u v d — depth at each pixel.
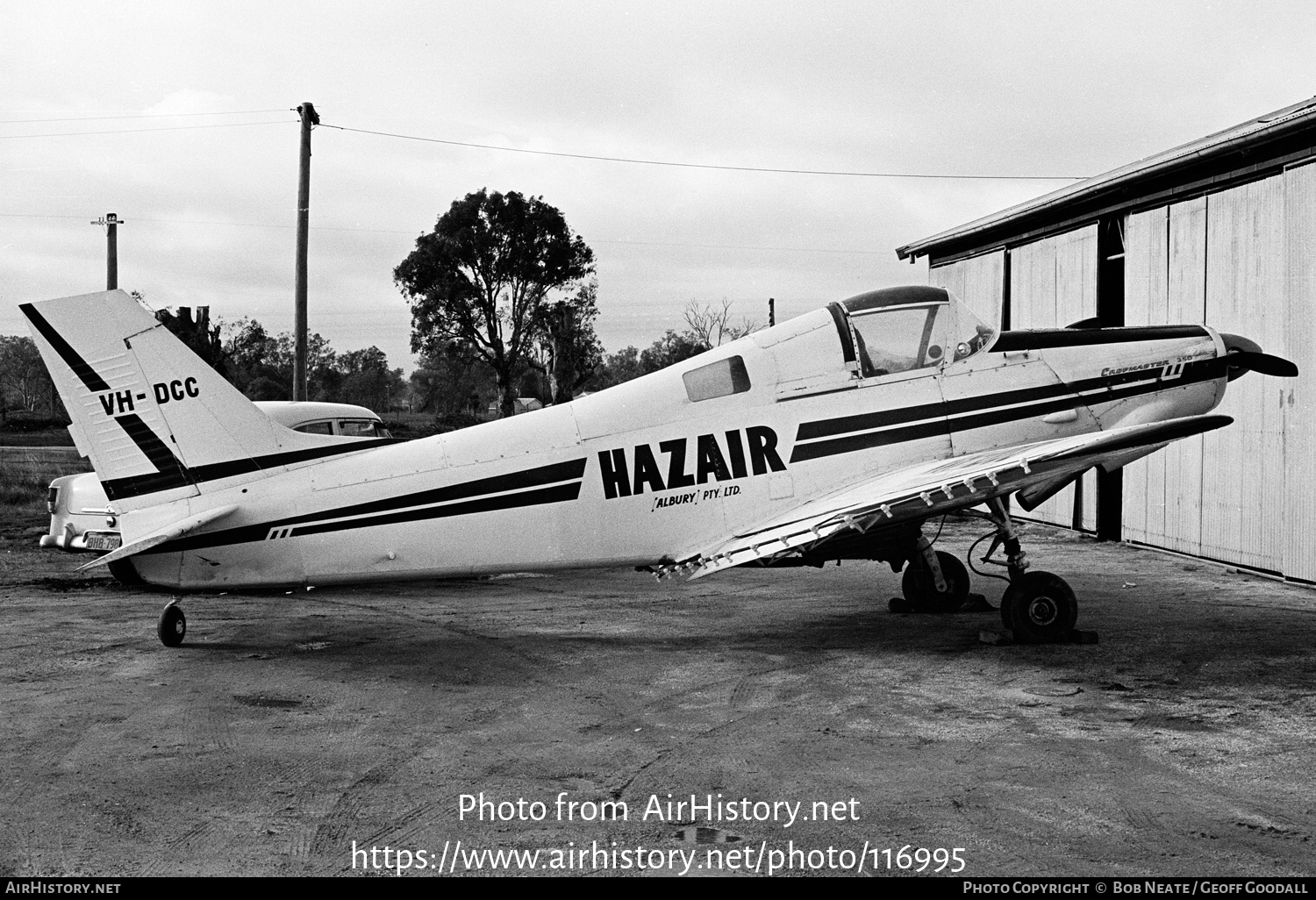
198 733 5.09
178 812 4.06
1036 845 3.68
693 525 7.09
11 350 84.12
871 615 8.38
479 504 6.94
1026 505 7.60
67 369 6.79
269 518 6.88
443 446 7.02
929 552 8.35
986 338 7.55
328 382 80.00
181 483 6.89
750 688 5.98
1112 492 12.96
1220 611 8.20
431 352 46.34
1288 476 9.55
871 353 7.30
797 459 7.14
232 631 7.87
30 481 19.92
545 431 7.04
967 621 8.05
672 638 7.54
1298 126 9.02
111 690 5.94
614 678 6.25
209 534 6.86
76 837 3.82
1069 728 5.08
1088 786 4.26
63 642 7.36
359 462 7.00
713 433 7.09
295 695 5.86
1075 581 9.82
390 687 6.04
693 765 4.60
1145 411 7.62
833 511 6.53
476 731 5.15
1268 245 9.77
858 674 6.29
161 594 9.88
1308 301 9.22
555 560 7.04
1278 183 9.62
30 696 5.80
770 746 4.87
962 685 5.97
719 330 36.59
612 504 7.02
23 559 12.20
